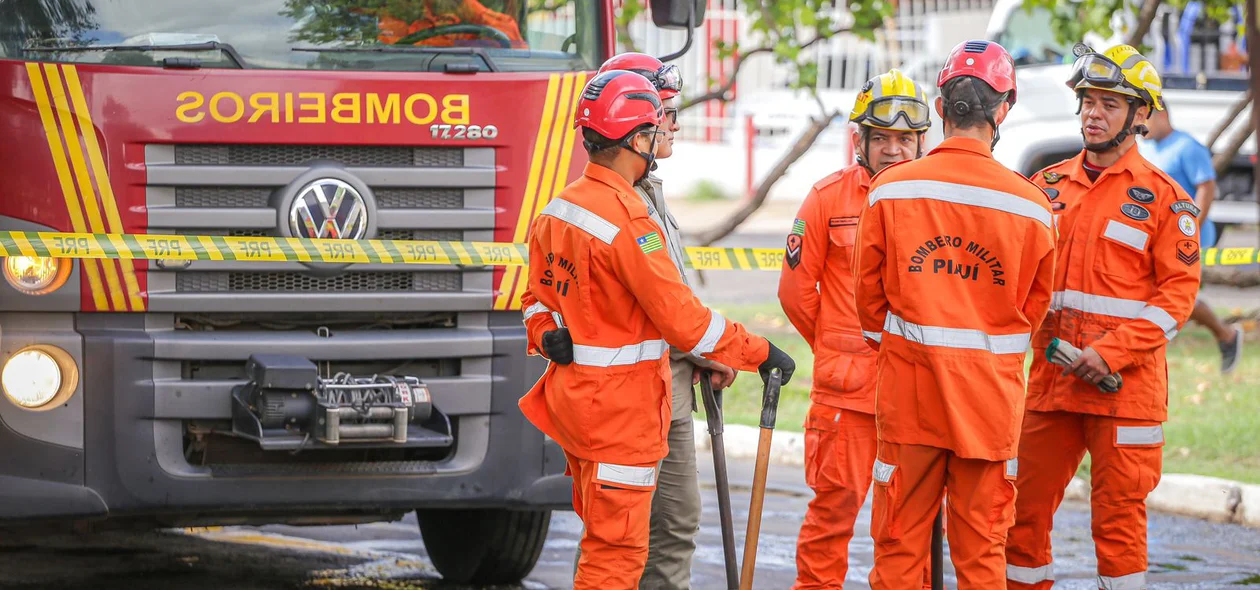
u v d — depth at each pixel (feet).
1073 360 36.06
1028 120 91.04
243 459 38.52
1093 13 75.92
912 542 32.63
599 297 31.09
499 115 39.42
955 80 31.63
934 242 31.50
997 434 31.55
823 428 37.22
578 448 31.55
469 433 39.60
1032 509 37.73
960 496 32.14
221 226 37.68
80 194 36.47
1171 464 57.16
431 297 39.37
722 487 33.78
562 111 40.01
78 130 36.40
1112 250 36.68
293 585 44.01
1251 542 49.62
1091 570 45.88
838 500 37.06
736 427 63.72
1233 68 95.91
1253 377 71.00
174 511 37.42
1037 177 38.24
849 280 37.11
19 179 36.01
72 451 36.50
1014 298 31.40
